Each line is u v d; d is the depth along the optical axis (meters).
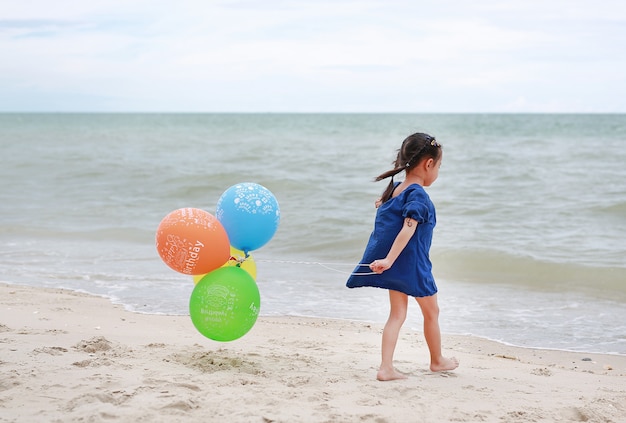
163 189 16.48
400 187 4.16
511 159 22.95
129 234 11.41
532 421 3.45
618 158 22.89
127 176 18.47
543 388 4.17
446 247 9.85
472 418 3.42
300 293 7.79
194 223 3.84
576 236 10.87
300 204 14.08
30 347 4.42
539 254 9.57
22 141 35.06
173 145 31.45
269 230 4.20
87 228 11.88
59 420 3.09
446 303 7.52
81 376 3.75
